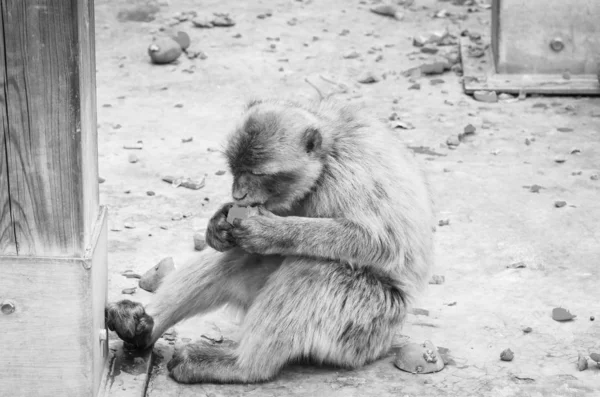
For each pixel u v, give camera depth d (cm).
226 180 1261
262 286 810
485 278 1002
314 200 791
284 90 1623
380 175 777
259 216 764
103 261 745
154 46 1723
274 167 759
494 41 1678
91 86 700
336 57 1783
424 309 929
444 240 1091
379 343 802
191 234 1095
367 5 2078
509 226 1130
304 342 770
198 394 764
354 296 774
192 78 1675
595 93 1583
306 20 1980
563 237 1099
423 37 1847
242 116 802
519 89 1595
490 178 1277
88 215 689
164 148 1374
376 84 1662
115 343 817
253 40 1856
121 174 1277
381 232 764
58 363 684
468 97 1600
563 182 1264
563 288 977
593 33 1586
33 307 672
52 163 651
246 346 771
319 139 771
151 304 807
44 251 666
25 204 656
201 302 814
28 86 636
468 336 874
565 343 861
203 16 1964
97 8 1970
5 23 625
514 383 790
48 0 623
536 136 1431
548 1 1578
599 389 781
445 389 779
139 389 749
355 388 777
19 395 688
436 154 1359
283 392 770
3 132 643
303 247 761
